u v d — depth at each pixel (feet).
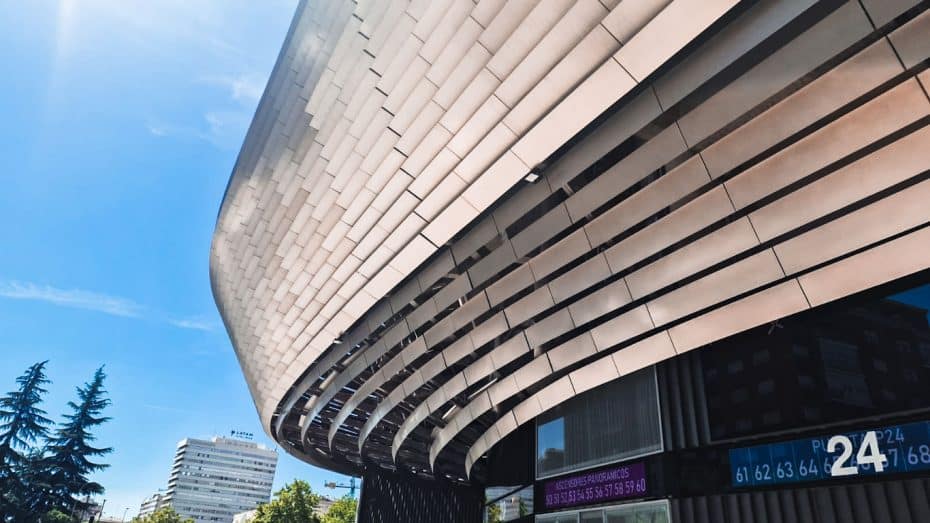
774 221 27.27
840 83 22.41
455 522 97.55
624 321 36.81
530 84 27.50
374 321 50.83
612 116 28.30
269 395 79.82
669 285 34.32
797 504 31.22
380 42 31.94
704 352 38.65
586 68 25.75
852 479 29.37
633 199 30.81
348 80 35.06
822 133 24.31
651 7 23.17
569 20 25.07
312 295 52.47
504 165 30.86
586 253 35.65
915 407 28.09
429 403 58.59
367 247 42.42
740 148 26.05
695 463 37.22
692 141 26.48
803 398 32.58
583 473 46.93
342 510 241.96
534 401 48.14
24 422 131.23
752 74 23.94
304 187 43.62
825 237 26.55
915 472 27.20
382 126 34.47
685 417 38.75
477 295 42.22
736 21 23.31
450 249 40.34
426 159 33.58
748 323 31.55
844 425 30.42
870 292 31.58
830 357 32.12
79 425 139.44
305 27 36.68
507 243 37.22
